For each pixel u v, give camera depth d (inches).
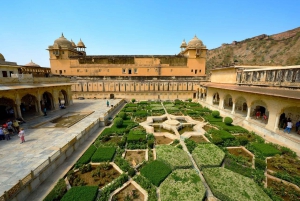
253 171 381.7
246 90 710.5
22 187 285.1
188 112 944.9
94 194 295.3
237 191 305.9
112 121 796.0
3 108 829.2
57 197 290.0
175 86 1503.4
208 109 1047.6
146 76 1497.3
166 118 897.5
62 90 1043.9
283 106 552.1
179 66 1592.0
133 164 416.5
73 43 1940.2
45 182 340.8
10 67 1052.5
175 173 368.5
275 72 634.2
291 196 307.9
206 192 324.2
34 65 1533.0
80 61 1582.2
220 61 3661.4
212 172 368.2
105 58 1595.7
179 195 298.2
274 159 429.7
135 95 1507.1
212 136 576.7
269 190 316.5
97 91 1502.2
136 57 1596.9
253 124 690.8
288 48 2632.9
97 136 608.1
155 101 1393.9
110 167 407.5
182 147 517.3
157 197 306.8
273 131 588.7
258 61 2883.9
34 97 804.6
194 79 1498.5
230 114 877.8
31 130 602.9
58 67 1579.7
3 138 512.4
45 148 449.7
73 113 886.4
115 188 327.9
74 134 562.3
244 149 505.4
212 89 1131.3
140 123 762.8
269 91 598.9
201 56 1578.5
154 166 397.1
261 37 3511.3
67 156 444.8
